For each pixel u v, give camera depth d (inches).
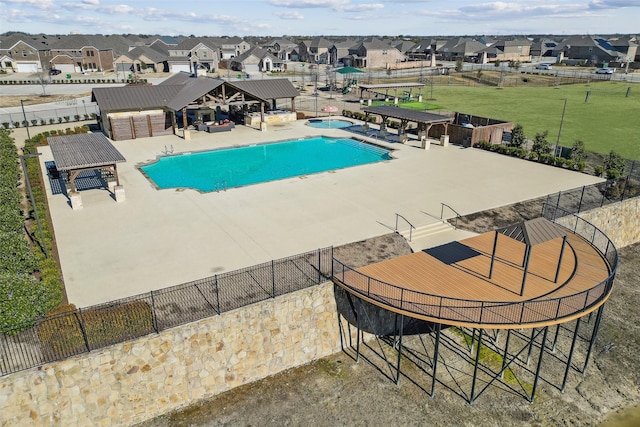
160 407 657.6
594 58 5167.3
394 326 829.8
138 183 1259.2
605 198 1154.0
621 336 817.5
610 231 1128.2
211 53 4985.2
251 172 1401.3
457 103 2778.1
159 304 690.8
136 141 1739.7
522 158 1517.0
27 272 728.3
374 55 5078.7
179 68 4638.3
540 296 676.7
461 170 1385.3
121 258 844.6
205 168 1444.4
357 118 2174.0
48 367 573.0
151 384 642.2
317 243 906.1
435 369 666.8
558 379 722.2
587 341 805.2
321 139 1827.0
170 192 1192.2
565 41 5816.9
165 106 1795.0
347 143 1760.6
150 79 3954.2
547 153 1520.7
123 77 4052.7
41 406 583.5
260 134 1861.5
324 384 713.6
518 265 775.7
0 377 551.2
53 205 1104.2
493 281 725.3
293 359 748.0
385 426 634.8
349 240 920.3
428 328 837.8
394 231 961.5
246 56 4813.0
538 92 3267.7
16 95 2933.1
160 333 627.8
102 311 650.8
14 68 4539.9
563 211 1065.5
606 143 1857.8
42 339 597.9
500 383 711.1
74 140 1270.9
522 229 667.4
